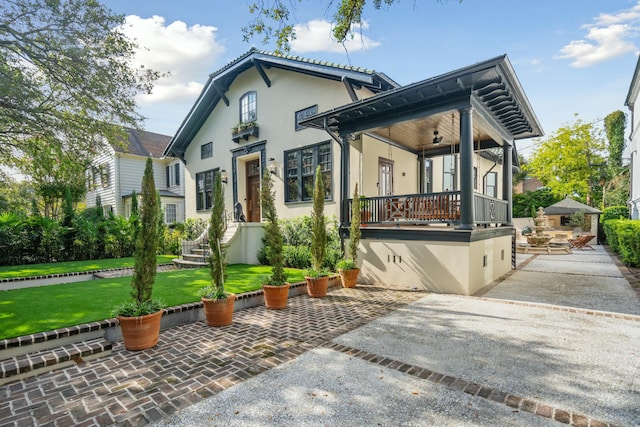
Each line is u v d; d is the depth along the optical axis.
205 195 15.69
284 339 4.43
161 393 3.04
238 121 13.73
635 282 8.12
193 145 16.38
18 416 2.69
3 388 3.15
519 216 24.89
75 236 12.35
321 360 3.74
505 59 5.80
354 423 2.57
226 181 14.37
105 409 2.78
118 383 3.23
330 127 9.24
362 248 8.55
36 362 3.43
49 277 8.73
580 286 7.73
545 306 5.99
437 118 8.37
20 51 7.84
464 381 3.22
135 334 4.02
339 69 9.37
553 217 23.56
